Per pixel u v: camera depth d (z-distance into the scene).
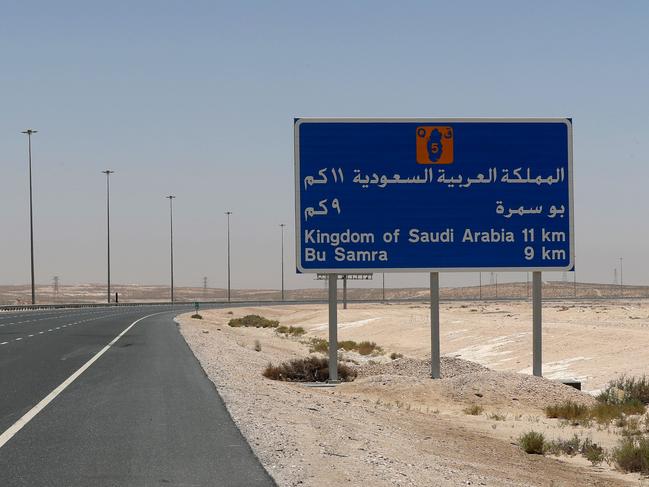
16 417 13.50
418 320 72.88
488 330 54.09
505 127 25.53
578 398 23.47
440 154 25.36
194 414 13.85
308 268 25.06
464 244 25.33
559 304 142.12
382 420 17.38
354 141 25.22
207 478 8.86
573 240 25.53
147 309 111.38
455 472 11.62
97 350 30.59
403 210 25.25
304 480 8.91
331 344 25.83
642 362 32.50
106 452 10.38
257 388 19.45
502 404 22.48
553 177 25.58
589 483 13.08
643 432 18.62
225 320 92.81
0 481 8.69
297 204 25.08
